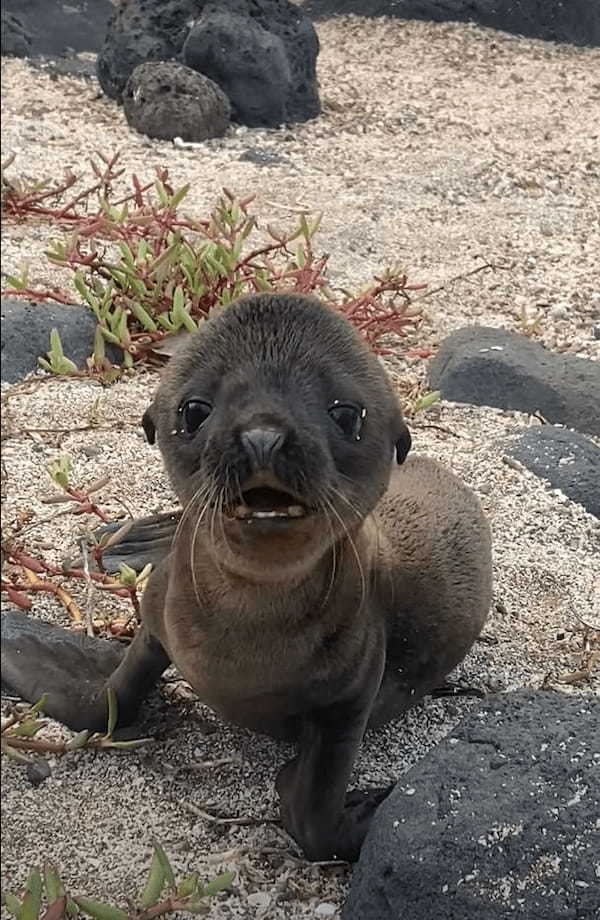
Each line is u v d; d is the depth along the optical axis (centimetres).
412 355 186
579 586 150
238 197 227
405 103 242
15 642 133
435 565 131
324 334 112
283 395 108
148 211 200
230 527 107
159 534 147
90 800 122
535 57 201
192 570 116
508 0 206
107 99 274
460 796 115
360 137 247
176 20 279
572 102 202
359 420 111
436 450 168
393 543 129
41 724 121
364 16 246
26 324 178
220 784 125
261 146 256
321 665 117
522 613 146
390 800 116
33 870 116
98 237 199
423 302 197
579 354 186
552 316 194
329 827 118
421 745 131
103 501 154
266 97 266
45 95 264
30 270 190
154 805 123
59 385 173
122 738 128
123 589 141
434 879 111
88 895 114
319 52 277
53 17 275
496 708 122
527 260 205
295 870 119
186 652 118
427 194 222
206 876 117
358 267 204
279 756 128
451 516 135
